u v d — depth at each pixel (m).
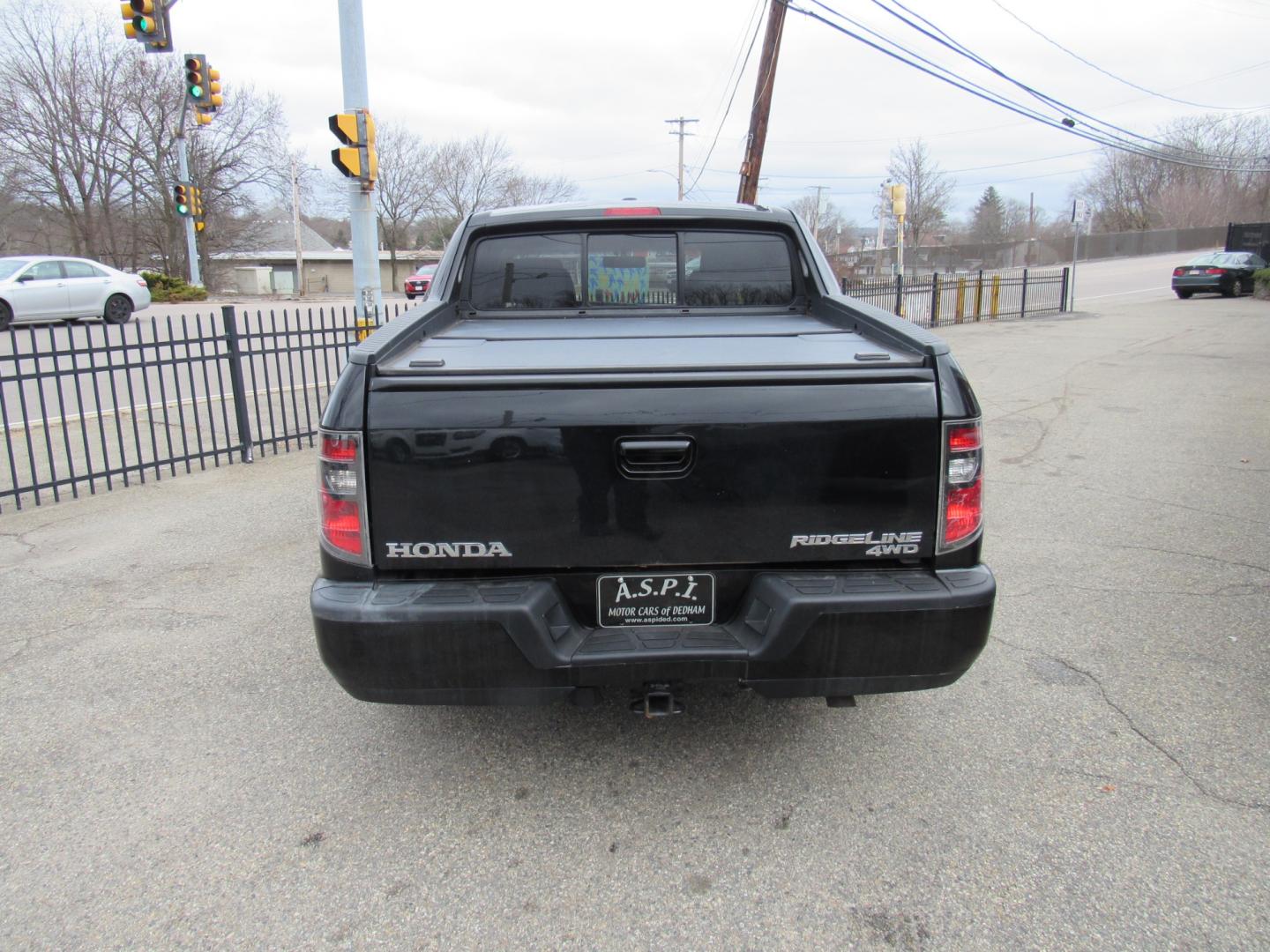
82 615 4.57
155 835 2.85
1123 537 5.62
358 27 8.98
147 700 3.71
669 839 2.80
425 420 2.54
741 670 2.61
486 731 3.46
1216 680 3.76
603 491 2.57
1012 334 18.33
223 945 2.38
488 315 3.99
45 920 2.47
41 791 3.08
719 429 2.56
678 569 2.65
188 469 7.48
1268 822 2.82
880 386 2.58
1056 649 4.08
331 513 2.61
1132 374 12.39
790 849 2.75
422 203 68.75
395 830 2.86
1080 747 3.29
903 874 2.63
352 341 9.38
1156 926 2.39
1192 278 26.67
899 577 2.65
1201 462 7.45
